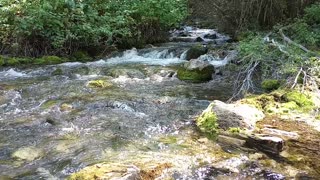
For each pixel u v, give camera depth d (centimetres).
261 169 361
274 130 448
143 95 641
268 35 901
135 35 1176
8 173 359
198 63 797
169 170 356
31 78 783
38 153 405
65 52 1012
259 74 731
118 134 459
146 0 1195
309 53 693
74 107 571
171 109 563
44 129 479
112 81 754
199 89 688
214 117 472
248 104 532
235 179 343
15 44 960
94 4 1123
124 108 571
